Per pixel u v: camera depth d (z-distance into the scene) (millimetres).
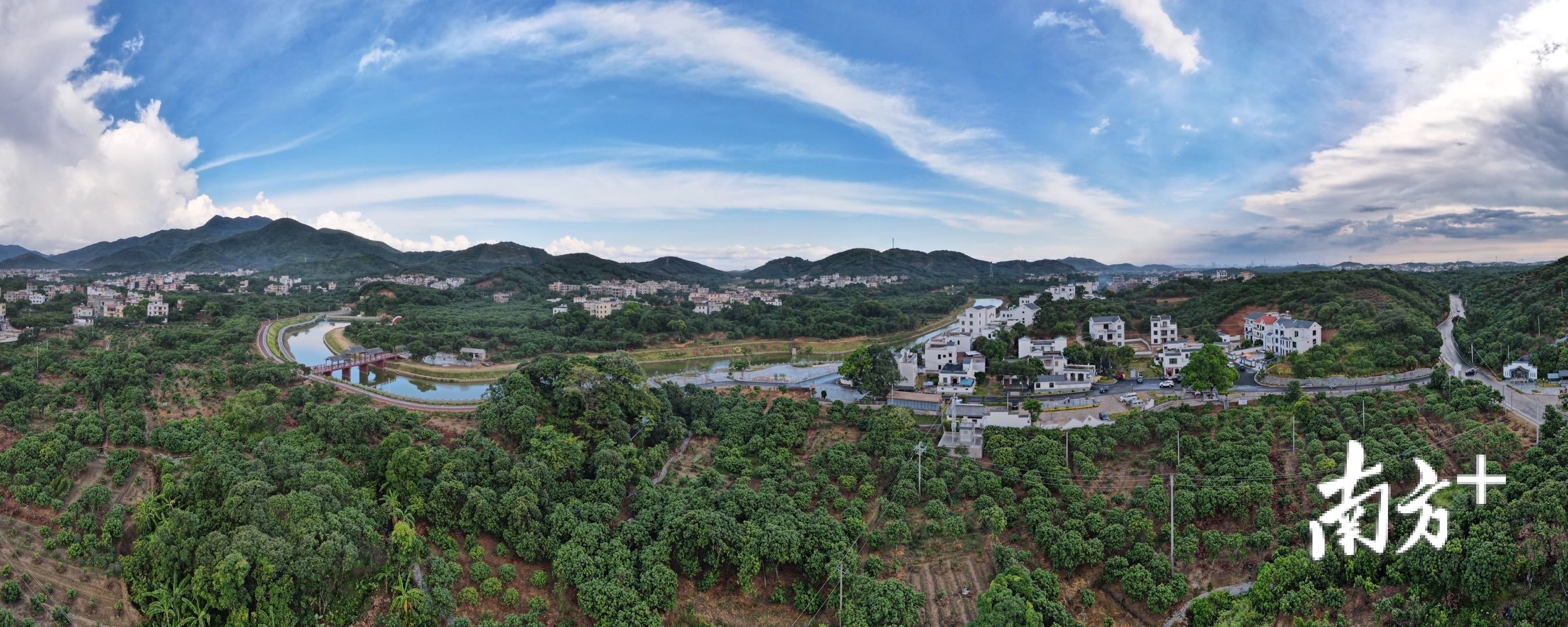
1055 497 106125
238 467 98062
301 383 158750
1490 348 149250
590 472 116125
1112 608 91688
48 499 95188
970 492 107812
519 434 121875
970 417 128375
